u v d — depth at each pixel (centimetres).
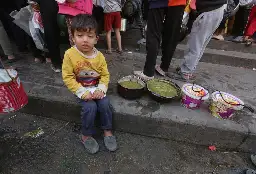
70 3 284
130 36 475
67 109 279
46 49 339
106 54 414
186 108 283
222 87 346
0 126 271
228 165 251
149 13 292
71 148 251
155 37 297
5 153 237
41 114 291
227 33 497
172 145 271
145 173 232
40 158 236
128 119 271
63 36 402
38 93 284
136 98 286
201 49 327
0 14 373
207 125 262
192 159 254
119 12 393
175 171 237
